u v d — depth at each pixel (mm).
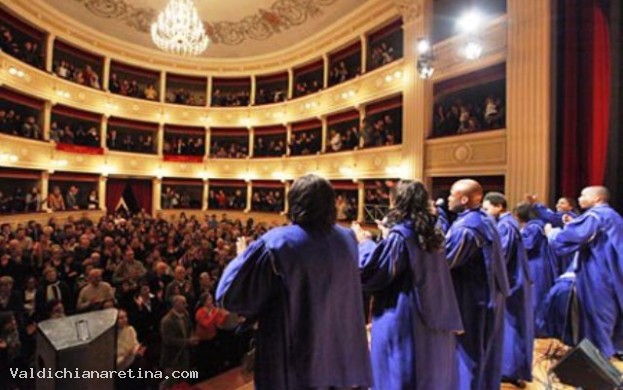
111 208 16391
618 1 5625
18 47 12289
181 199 17891
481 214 2625
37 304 4887
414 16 9914
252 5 14320
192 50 10016
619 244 3182
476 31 8195
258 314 1611
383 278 2107
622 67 5574
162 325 4449
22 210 11945
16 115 12625
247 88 18078
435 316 2051
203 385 3264
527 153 6957
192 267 6965
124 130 17047
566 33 6363
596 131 5863
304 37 14875
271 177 16375
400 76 10562
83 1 13641
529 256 4016
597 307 3242
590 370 2400
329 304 1544
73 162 14273
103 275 6547
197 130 17938
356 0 12133
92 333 1452
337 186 13664
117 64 16344
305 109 14898
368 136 12055
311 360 1477
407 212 2172
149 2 14258
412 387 2041
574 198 6148
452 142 8852
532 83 6914
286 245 1527
